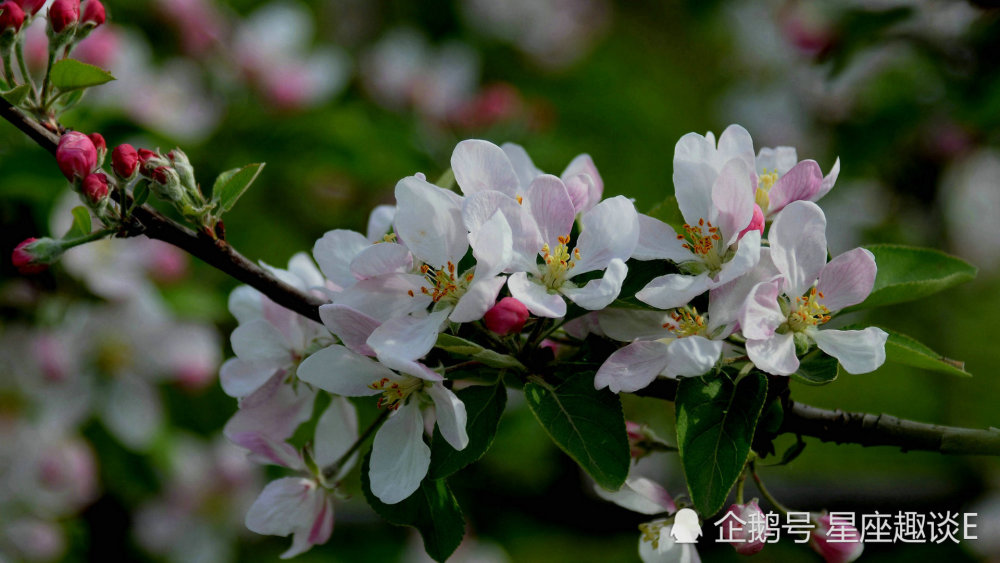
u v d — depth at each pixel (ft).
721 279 3.25
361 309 3.29
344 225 5.18
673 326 3.30
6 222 4.00
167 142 4.08
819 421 3.36
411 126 5.39
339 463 3.41
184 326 4.38
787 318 3.29
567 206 3.29
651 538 3.40
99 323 4.17
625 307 3.31
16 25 3.29
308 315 3.36
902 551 5.88
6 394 4.13
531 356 3.30
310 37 5.44
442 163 5.48
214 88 4.88
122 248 4.18
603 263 3.29
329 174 5.05
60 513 4.38
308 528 3.39
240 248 4.84
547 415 3.26
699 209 3.31
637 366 3.26
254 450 3.39
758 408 3.25
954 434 3.35
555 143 5.75
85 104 4.07
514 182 3.30
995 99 4.81
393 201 5.21
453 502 3.31
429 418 3.36
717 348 3.23
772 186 3.38
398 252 3.29
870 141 5.45
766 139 7.37
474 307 3.23
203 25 4.85
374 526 5.68
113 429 4.23
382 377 3.29
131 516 4.58
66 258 4.05
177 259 4.30
